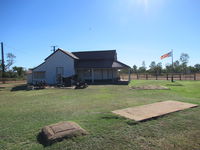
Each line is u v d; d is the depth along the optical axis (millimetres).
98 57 25531
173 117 4984
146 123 4500
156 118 4906
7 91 15188
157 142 3334
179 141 3361
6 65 42000
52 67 23938
